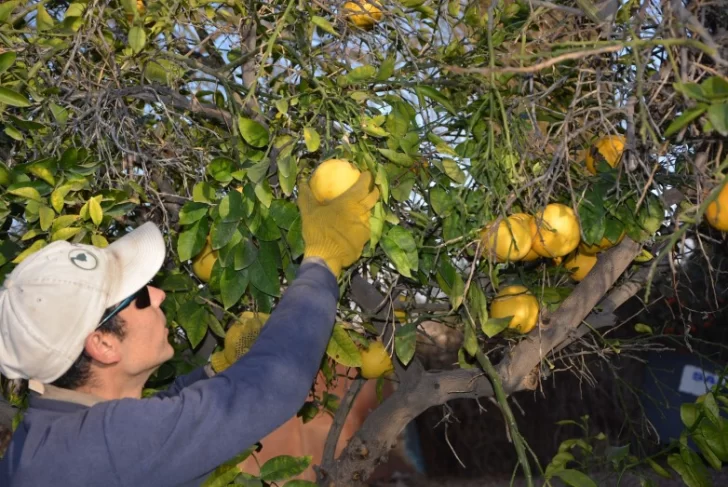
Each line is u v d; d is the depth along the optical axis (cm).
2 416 221
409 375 229
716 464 199
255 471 380
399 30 190
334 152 178
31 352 151
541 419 664
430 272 196
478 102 193
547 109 188
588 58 171
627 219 186
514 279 229
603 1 169
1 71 174
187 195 203
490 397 222
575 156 207
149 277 164
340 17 198
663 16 147
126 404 146
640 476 241
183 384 204
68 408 155
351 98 185
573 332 211
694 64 144
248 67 208
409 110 183
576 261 222
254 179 167
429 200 195
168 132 209
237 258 178
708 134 156
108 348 161
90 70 204
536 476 662
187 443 143
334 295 167
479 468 679
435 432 691
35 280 153
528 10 195
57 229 179
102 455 141
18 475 143
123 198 184
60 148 201
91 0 191
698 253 221
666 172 183
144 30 190
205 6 212
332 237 172
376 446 235
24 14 193
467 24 206
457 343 422
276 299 232
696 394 606
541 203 187
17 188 178
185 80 212
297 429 590
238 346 196
